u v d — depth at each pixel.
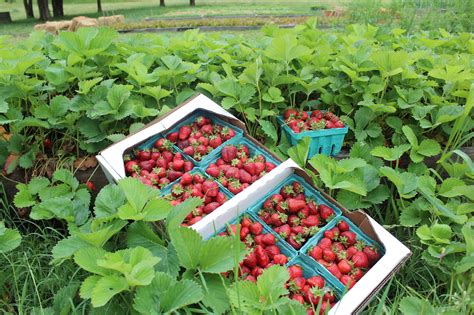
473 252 0.66
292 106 0.99
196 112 0.88
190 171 0.79
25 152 0.89
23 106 0.97
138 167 0.79
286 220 0.72
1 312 0.67
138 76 0.91
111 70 0.99
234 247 0.57
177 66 0.96
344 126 0.91
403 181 0.78
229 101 0.90
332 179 0.75
